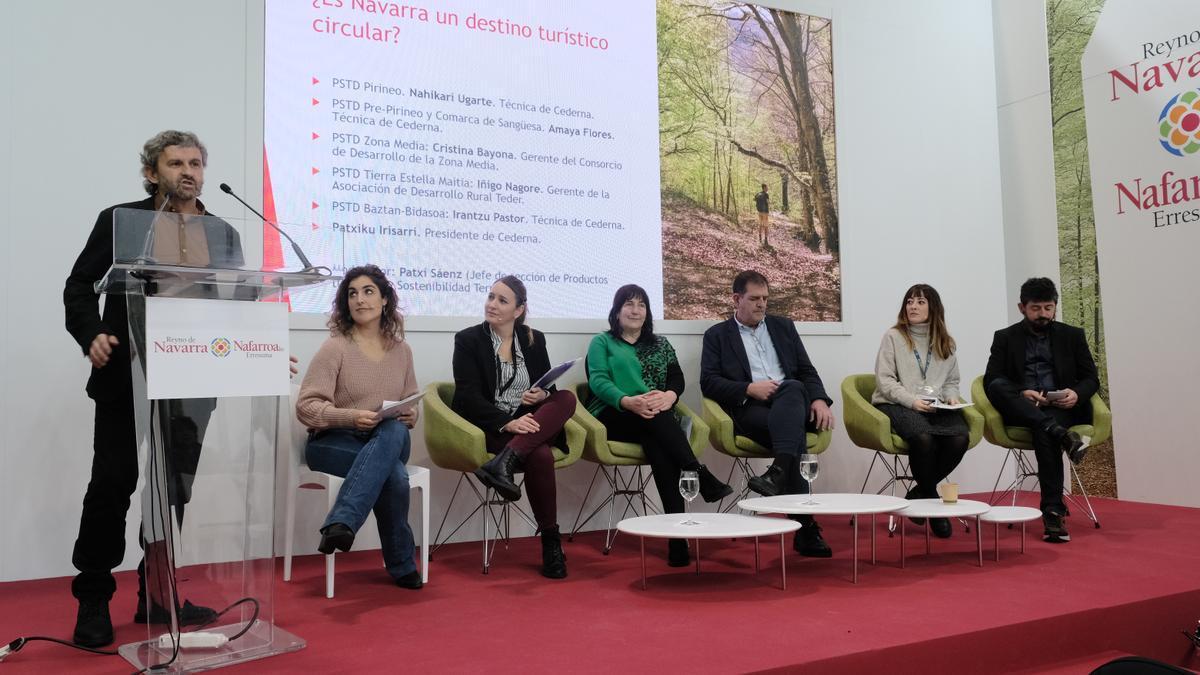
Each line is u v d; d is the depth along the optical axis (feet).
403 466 9.70
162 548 6.38
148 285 6.29
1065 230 17.28
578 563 11.02
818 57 16.67
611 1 14.90
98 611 7.34
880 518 14.48
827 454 16.02
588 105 14.57
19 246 11.00
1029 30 17.97
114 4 11.60
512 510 13.43
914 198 17.44
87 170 11.39
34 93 11.15
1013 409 12.98
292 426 10.13
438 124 13.41
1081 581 9.38
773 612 8.17
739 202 15.67
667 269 14.97
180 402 6.40
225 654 6.59
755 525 8.75
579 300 14.23
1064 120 17.29
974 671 7.40
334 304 10.22
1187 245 15.26
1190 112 15.29
